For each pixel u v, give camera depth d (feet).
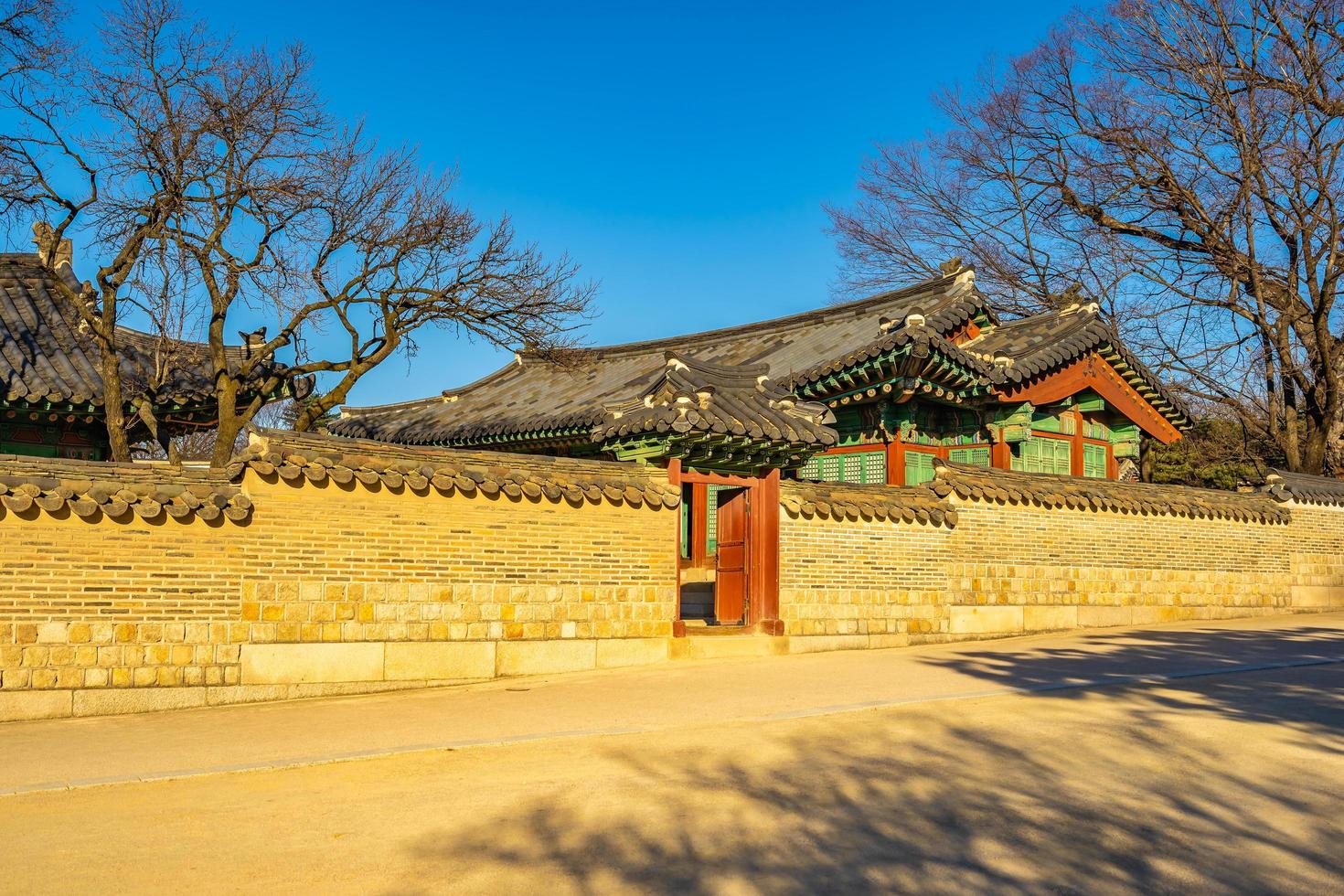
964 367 61.93
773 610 49.49
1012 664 45.11
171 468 41.52
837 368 62.23
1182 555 65.57
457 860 20.83
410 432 84.58
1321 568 73.36
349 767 28.25
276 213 59.52
